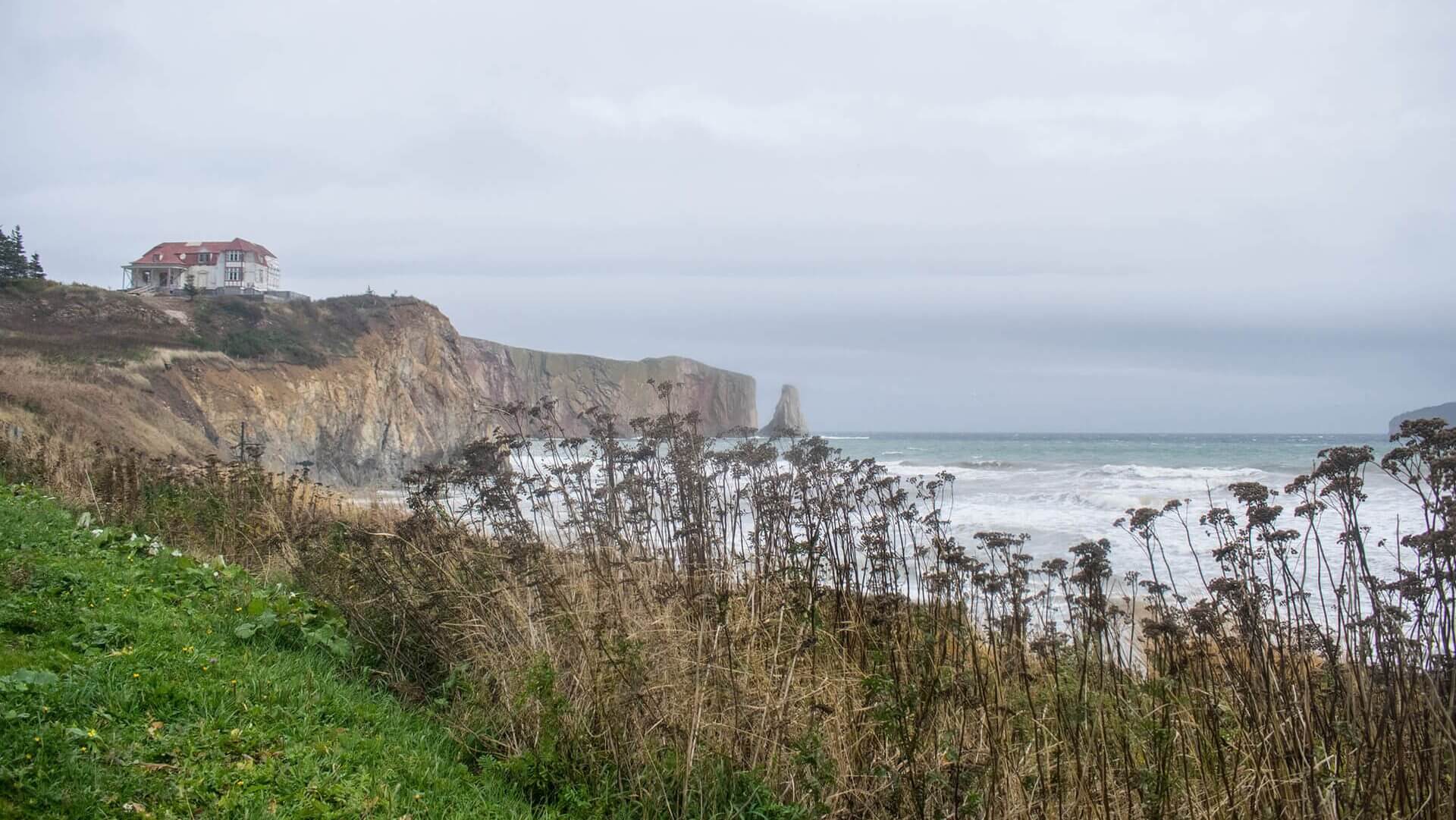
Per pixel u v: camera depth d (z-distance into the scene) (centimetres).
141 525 949
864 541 648
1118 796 448
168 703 451
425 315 6844
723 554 677
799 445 729
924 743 452
